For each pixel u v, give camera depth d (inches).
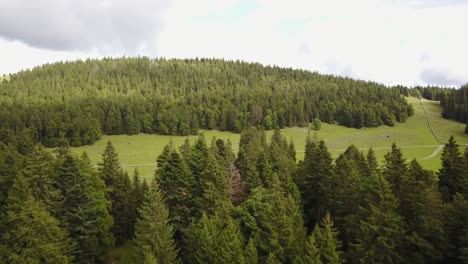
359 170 2240.4
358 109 7470.5
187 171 2256.4
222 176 2193.7
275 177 2183.8
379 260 1617.9
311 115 7775.6
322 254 1517.0
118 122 6599.4
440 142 6033.5
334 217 1999.3
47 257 1568.7
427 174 1989.4
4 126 5713.6
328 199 2138.3
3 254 1533.0
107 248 2108.8
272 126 7253.9
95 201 1979.6
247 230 1930.4
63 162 1961.1
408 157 5019.7
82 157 2485.2
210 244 1654.8
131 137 6540.4
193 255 1827.0
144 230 1729.8
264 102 7593.5
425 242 1624.0
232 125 7126.0
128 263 2042.3
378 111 7549.2
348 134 6988.2
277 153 2999.5
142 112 6988.2
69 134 5910.4
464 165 2047.2
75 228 1872.5
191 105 7436.0
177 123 6801.2
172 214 2180.1
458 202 1654.8
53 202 1827.0
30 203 1603.1
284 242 1688.0
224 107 7357.3
